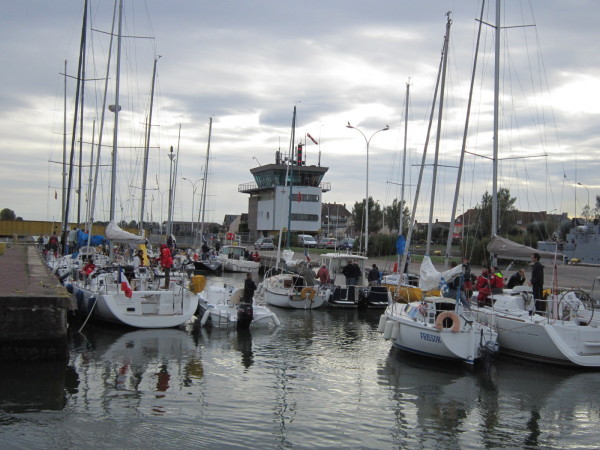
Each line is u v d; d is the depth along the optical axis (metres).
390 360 17.52
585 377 15.83
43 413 11.77
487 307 19.34
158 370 15.52
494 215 23.38
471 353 16.30
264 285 30.23
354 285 28.72
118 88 25.89
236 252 52.28
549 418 12.50
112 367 15.62
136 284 21.83
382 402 13.40
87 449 10.11
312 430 11.44
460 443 11.03
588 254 52.28
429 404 13.32
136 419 11.62
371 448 10.65
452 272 18.55
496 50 24.14
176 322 21.11
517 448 10.86
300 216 81.62
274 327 22.92
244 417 12.02
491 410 12.97
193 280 21.55
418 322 17.52
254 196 93.44
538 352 17.09
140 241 23.55
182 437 10.80
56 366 15.38
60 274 27.80
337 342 20.25
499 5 24.42
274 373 15.67
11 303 15.32
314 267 39.69
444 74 25.03
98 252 35.16
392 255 52.88
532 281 18.30
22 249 44.94
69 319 21.88
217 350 18.22
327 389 14.30
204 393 13.56
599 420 12.44
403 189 38.03
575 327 16.78
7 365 15.27
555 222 46.34
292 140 40.44
